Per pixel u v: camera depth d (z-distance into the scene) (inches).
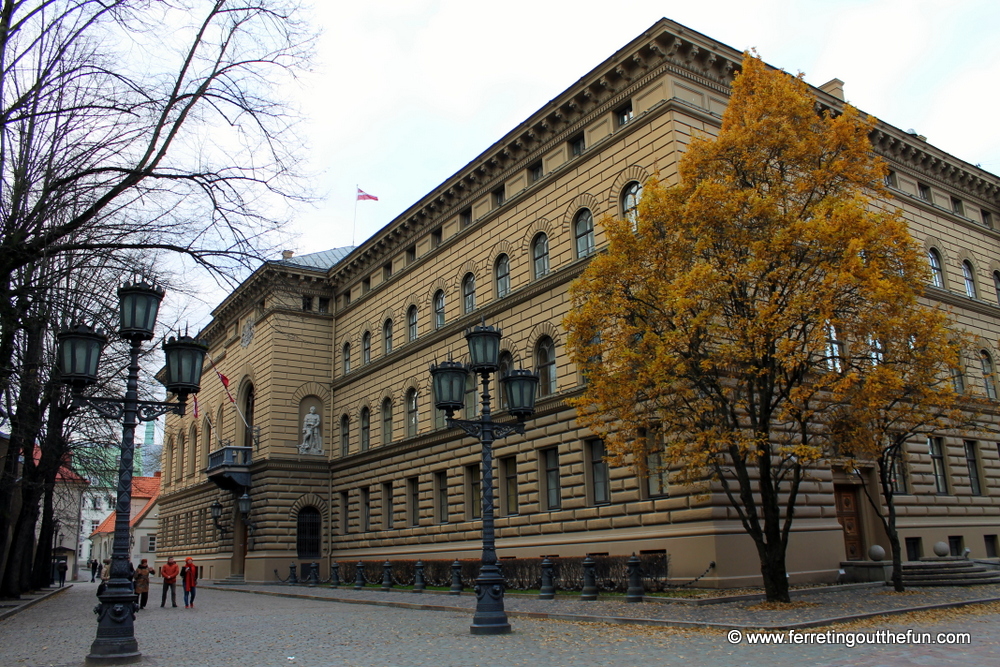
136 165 767.1
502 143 1357.0
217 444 2135.8
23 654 624.4
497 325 1338.6
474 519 1350.9
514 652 539.5
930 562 994.1
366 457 1694.1
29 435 1027.9
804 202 865.5
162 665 533.0
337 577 1482.5
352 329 1859.0
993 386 1422.2
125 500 580.1
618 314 802.8
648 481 1021.8
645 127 1091.9
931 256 1402.6
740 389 791.7
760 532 772.6
